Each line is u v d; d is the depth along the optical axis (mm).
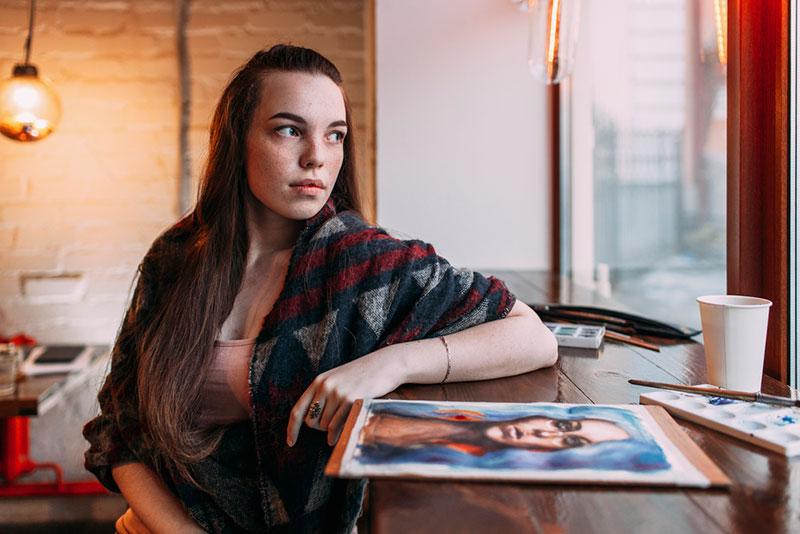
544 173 2547
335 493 1008
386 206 2561
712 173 1512
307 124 1048
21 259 3107
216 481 1041
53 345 2857
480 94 2527
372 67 3045
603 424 765
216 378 1054
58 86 3086
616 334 1320
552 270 2564
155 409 1046
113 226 3121
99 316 3135
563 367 1088
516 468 648
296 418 927
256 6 3117
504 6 2502
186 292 1086
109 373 1229
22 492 2568
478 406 837
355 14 3129
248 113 1072
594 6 2297
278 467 1004
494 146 2539
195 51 3113
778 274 1126
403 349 969
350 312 1026
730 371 892
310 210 1070
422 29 2516
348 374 925
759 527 549
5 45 3068
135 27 3098
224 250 1104
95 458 1167
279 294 1074
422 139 2543
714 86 1484
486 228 2564
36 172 3094
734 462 676
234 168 1107
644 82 1895
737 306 876
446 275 1049
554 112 2508
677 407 821
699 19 1548
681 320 1707
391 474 636
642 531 546
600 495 607
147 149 3113
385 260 1040
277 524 1013
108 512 2541
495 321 1045
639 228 1972
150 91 3111
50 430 2998
